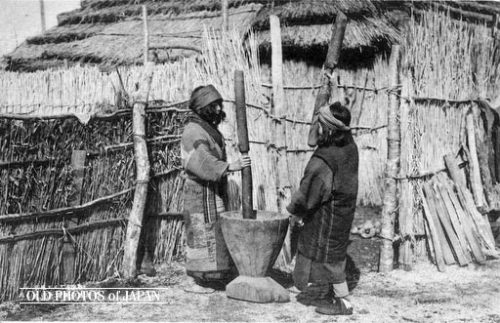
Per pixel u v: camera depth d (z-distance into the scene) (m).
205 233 5.02
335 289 4.63
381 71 7.84
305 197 4.52
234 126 6.10
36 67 12.06
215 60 6.24
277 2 8.47
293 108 7.50
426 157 6.28
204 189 5.02
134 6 12.83
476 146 6.69
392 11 8.35
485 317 4.66
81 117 5.23
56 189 5.14
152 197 5.89
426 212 6.11
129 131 5.66
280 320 4.53
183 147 5.01
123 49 10.61
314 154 4.57
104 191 5.50
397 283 5.52
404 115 5.92
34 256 5.03
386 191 5.87
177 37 9.98
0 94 10.23
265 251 4.82
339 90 7.87
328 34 7.64
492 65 7.03
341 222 4.52
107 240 5.54
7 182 4.83
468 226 6.16
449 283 5.52
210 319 4.54
